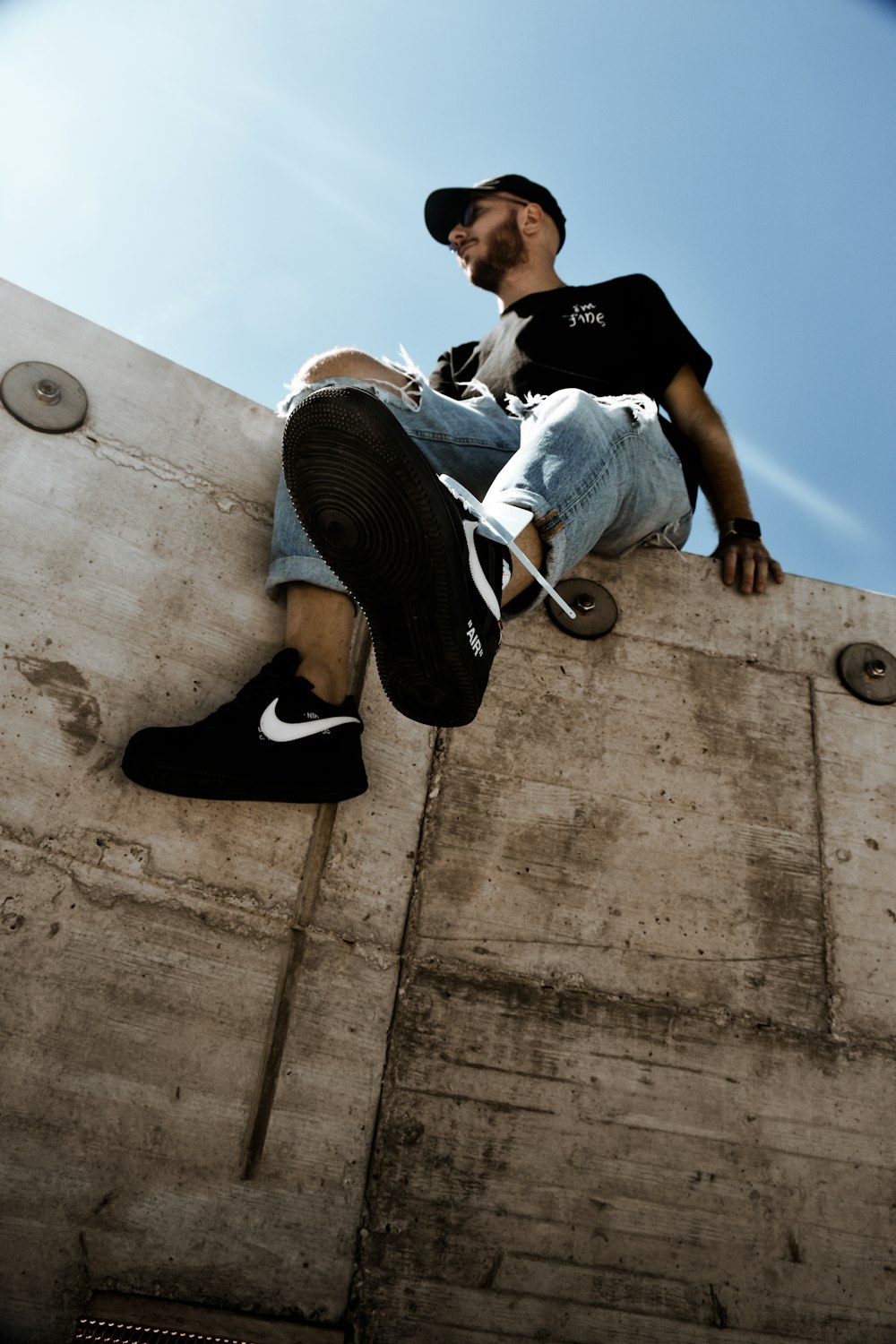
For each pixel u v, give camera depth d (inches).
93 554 79.1
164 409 87.8
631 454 81.7
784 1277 70.0
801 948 81.6
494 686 87.1
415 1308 64.8
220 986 69.3
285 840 75.3
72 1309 59.2
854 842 87.3
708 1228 70.5
